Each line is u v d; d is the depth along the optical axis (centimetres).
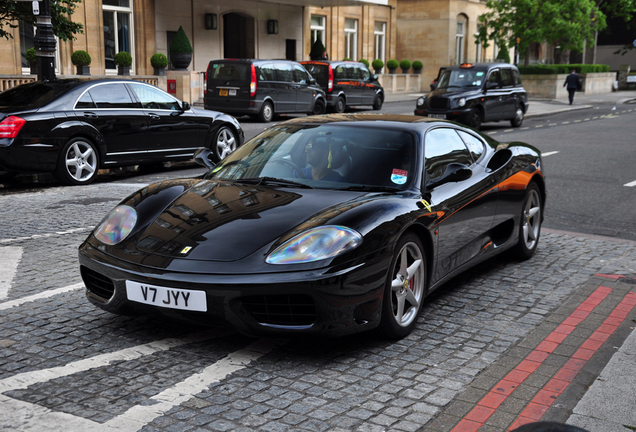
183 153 1091
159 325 415
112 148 979
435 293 496
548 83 3825
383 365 362
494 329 422
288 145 473
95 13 2270
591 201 900
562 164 1261
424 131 469
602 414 308
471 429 295
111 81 995
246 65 2011
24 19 1359
